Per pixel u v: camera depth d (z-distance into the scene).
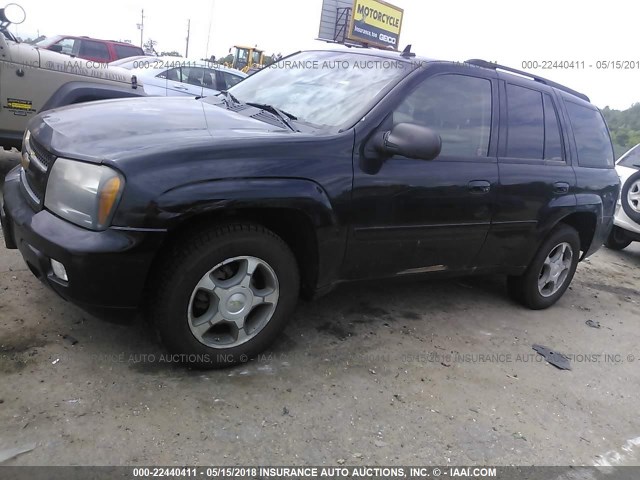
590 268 6.50
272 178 2.65
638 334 4.46
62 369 2.66
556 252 4.50
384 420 2.69
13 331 2.90
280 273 2.88
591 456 2.71
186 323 2.65
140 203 2.36
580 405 3.16
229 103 3.62
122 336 3.02
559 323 4.40
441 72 3.43
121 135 2.65
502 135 3.77
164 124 2.84
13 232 2.80
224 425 2.46
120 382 2.64
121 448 2.23
